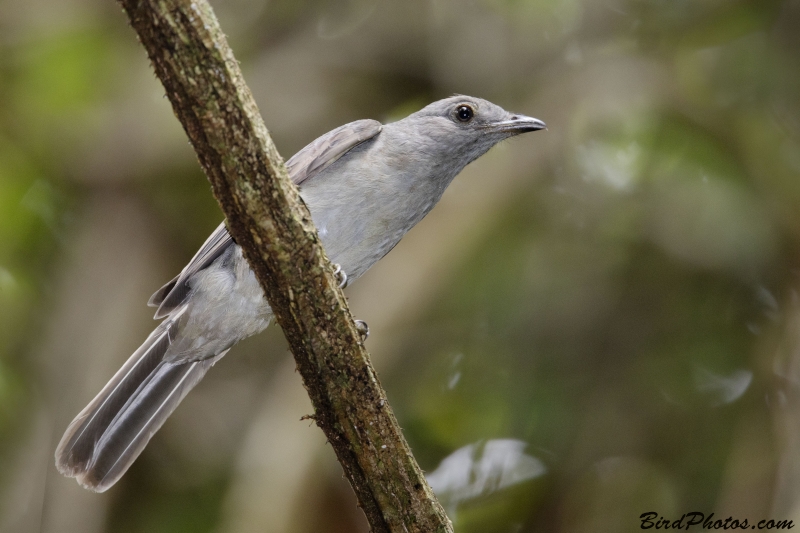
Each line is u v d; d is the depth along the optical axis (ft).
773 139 41.24
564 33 46.50
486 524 40.83
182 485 43.83
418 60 48.19
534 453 42.11
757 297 42.34
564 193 43.14
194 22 18.12
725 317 42.88
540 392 42.42
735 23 43.47
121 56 45.85
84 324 42.91
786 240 40.57
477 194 42.42
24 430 41.09
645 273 43.14
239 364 46.93
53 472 39.52
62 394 41.45
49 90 44.06
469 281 42.75
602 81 43.93
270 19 49.49
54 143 44.29
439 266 41.19
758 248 40.50
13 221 42.68
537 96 45.01
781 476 33.99
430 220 42.34
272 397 39.27
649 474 41.73
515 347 42.91
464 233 41.68
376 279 41.55
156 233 45.78
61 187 44.91
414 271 41.24
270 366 46.96
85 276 43.93
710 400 42.24
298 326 20.72
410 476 21.21
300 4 49.47
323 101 48.11
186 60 18.30
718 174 40.68
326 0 49.57
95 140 45.09
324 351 20.74
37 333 43.06
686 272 42.88
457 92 47.16
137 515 42.91
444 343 43.14
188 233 47.01
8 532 39.60
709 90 42.88
